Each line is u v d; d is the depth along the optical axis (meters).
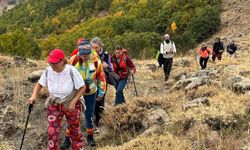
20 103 8.55
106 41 50.25
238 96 7.55
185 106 7.31
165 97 8.27
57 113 5.81
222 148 5.74
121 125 7.44
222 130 6.32
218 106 7.04
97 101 7.79
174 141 6.04
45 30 92.31
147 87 11.80
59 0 102.50
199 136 6.16
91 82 6.85
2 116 7.84
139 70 15.89
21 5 118.06
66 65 5.78
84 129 7.73
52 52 5.63
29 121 7.86
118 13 74.69
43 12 103.62
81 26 78.19
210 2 60.72
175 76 13.13
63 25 90.88
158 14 63.38
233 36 47.41
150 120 7.16
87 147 6.99
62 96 5.72
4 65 12.69
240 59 19.42
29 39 30.64
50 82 5.76
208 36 52.75
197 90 8.23
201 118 6.61
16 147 6.94
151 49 36.47
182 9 62.06
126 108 7.82
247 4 55.81
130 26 63.16
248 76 9.78
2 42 28.70
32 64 13.77
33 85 10.02
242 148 5.52
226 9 56.91
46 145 7.10
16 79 10.33
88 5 92.94
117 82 8.55
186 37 46.97
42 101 8.74
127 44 40.69
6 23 110.88
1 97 8.67
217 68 12.64
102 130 7.60
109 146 6.77
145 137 6.41
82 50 6.66
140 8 70.75
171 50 13.89
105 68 8.41
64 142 6.94
